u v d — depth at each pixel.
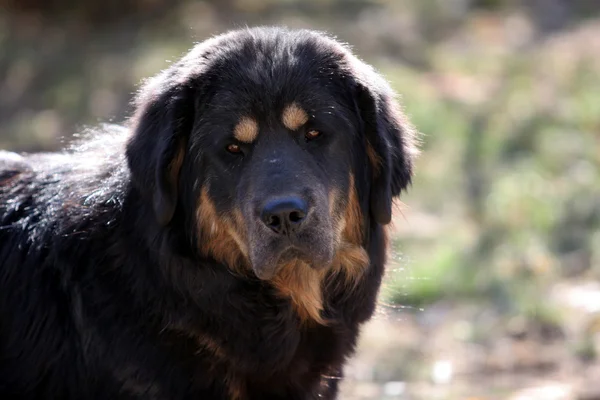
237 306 8.85
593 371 13.38
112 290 8.83
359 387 13.41
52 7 32.22
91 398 9.02
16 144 24.12
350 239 9.20
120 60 28.22
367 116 9.08
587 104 24.28
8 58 29.44
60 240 9.07
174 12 31.64
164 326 8.72
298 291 8.95
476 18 32.75
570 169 21.34
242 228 8.63
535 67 27.66
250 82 8.76
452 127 23.53
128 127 9.45
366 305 9.48
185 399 8.83
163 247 8.69
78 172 9.44
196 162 8.83
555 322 14.87
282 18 31.09
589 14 32.69
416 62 28.47
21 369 9.20
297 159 8.59
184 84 8.84
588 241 17.88
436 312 15.89
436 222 19.53
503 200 19.80
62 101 26.34
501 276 16.64
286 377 9.12
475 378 13.55
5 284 9.27
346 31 29.95
